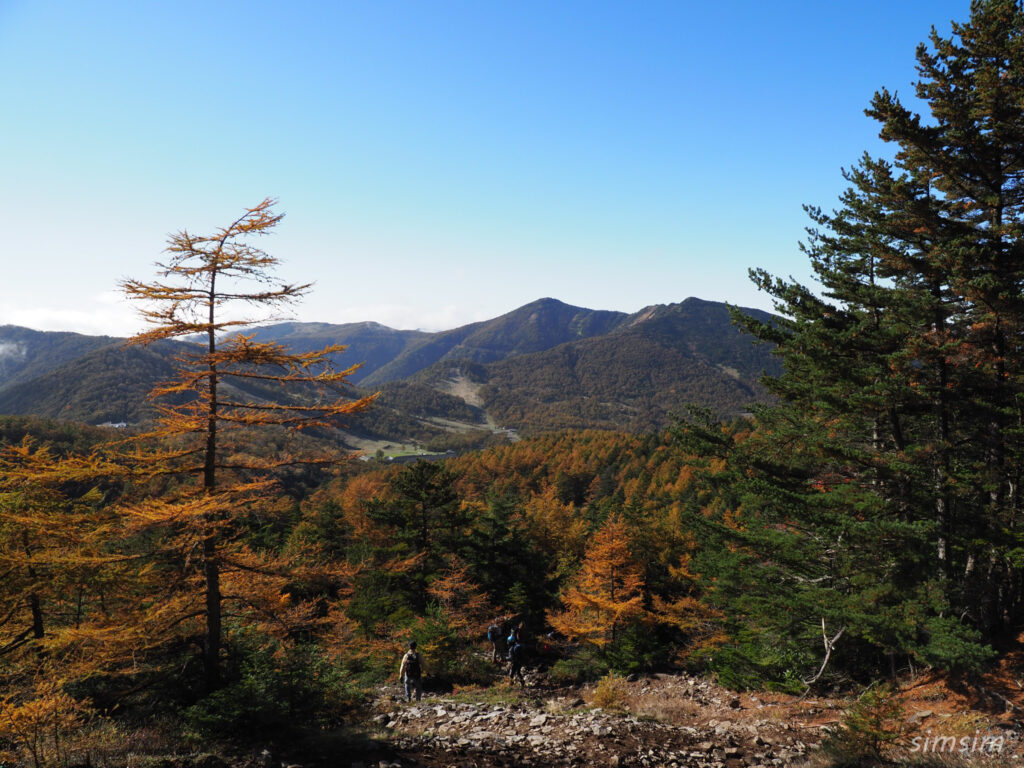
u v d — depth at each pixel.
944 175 14.42
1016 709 10.73
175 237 10.90
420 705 14.94
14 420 95.81
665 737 11.30
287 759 8.94
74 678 9.92
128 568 12.51
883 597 13.51
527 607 29.66
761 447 17.50
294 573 12.45
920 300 13.66
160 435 11.03
